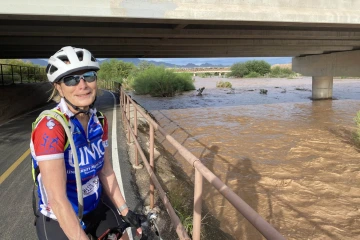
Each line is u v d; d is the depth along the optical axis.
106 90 36.69
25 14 8.76
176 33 13.55
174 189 5.54
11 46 17.06
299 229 5.11
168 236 3.80
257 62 69.44
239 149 10.26
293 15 11.47
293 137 11.88
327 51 24.50
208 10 10.48
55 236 1.81
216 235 4.32
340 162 8.58
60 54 1.76
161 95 30.84
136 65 54.97
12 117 14.47
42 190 1.77
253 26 14.41
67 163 1.72
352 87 38.00
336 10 12.07
